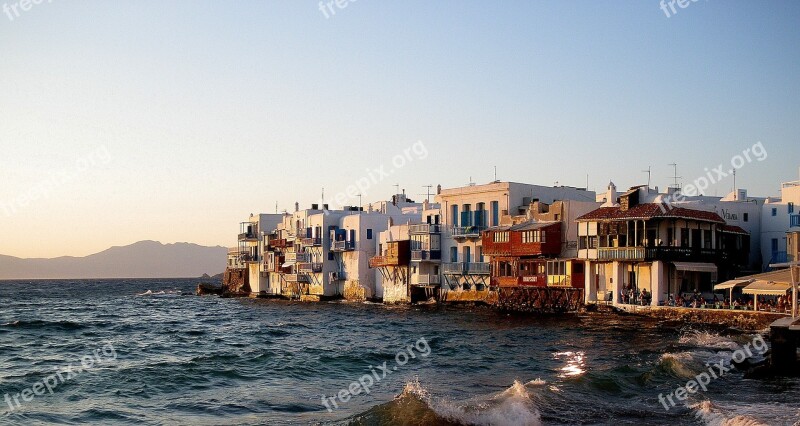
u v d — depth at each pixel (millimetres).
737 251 68875
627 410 25656
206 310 102812
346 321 72438
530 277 73562
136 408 28766
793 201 68000
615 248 65500
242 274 145750
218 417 27031
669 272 63531
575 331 55312
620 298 65750
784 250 68312
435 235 89562
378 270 101438
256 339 56188
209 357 42719
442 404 25031
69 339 57125
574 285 68938
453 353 43812
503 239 76812
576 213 73750
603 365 37094
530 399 25969
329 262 109562
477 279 83312
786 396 28172
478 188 85250
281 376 36406
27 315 91688
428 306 89000
